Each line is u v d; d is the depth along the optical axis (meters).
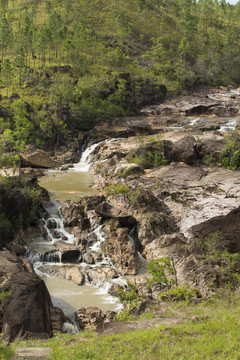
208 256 28.38
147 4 170.88
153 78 107.44
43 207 39.59
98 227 35.62
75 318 23.36
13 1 160.62
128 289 26.92
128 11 160.75
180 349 12.29
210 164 48.66
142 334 13.89
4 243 32.16
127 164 51.16
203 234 31.58
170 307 19.34
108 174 52.66
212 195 39.34
